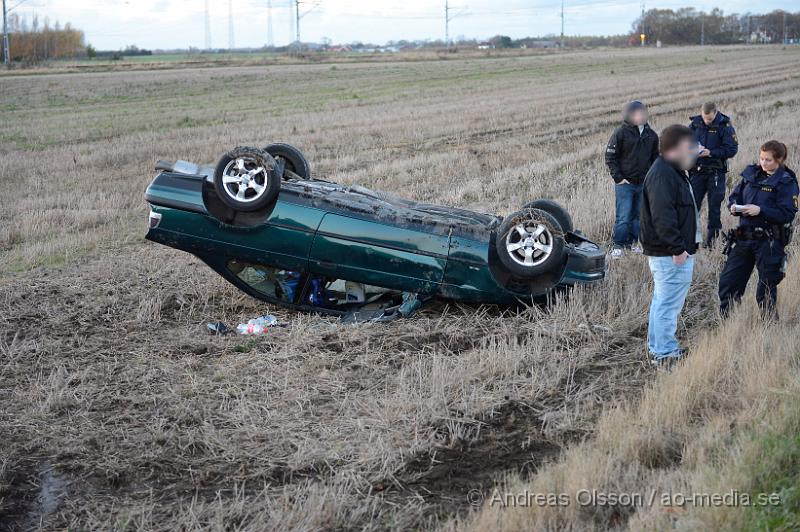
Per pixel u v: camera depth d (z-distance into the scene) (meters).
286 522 4.50
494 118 25.89
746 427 5.19
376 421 5.69
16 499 4.93
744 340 6.57
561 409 5.94
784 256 7.04
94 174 17.73
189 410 5.91
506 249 7.55
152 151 20.77
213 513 4.68
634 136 9.58
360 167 17.41
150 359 6.96
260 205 7.60
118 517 4.68
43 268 9.98
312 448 5.35
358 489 4.91
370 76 53.56
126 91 44.31
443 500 4.85
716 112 9.83
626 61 66.75
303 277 8.07
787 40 166.75
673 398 5.62
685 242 6.45
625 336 7.28
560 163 16.75
